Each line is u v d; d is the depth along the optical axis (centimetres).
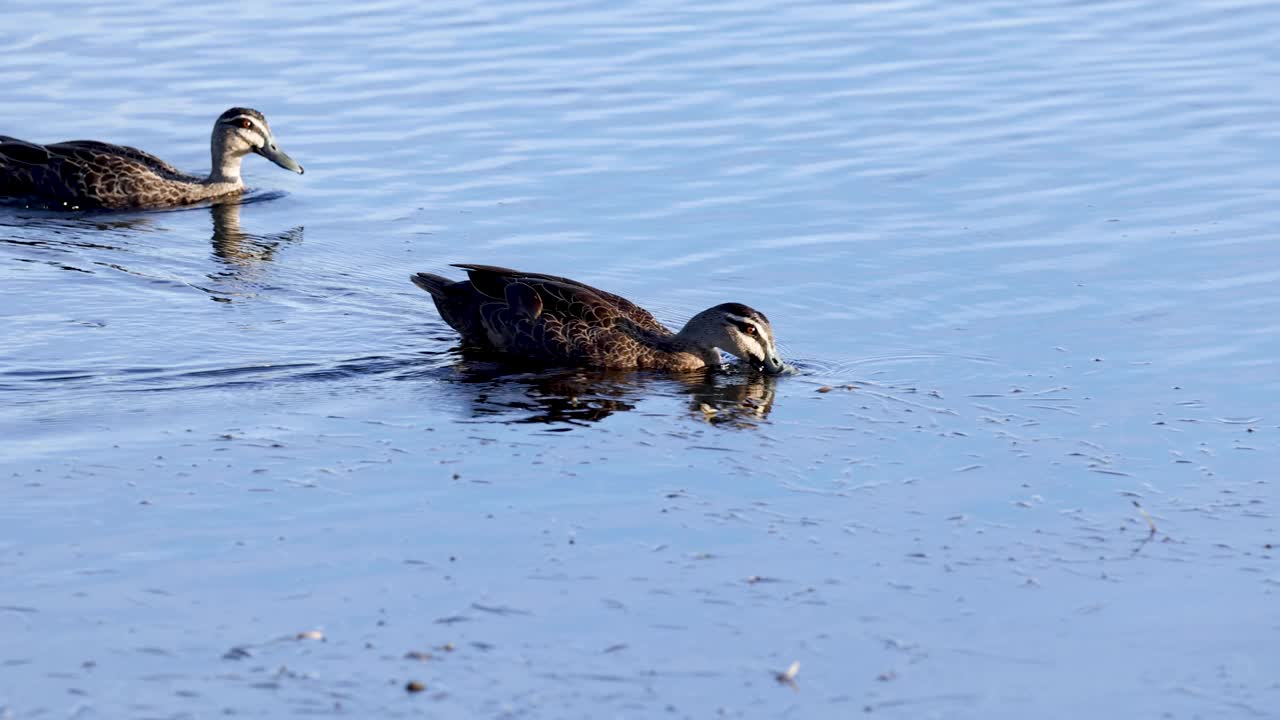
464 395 1619
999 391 1614
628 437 1492
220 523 1262
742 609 1136
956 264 2025
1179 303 1869
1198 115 2670
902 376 1672
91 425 1486
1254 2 3419
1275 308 1842
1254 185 2325
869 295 1930
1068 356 1712
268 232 2244
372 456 1421
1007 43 3134
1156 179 2361
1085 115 2681
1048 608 1148
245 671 1033
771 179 2384
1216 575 1202
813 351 1761
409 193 2372
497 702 1005
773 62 3012
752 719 994
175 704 992
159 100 2844
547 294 1777
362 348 1778
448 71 2977
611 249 2112
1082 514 1310
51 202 2427
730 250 2100
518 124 2670
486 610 1124
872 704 1016
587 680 1034
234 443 1444
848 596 1160
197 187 2441
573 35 3212
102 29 3266
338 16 3378
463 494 1336
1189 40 3145
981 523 1291
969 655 1080
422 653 1060
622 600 1145
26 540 1219
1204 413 1538
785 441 1483
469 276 1822
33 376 1628
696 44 3139
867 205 2266
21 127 2688
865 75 2928
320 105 2794
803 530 1274
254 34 3238
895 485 1372
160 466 1379
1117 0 3475
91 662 1039
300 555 1207
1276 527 1283
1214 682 1051
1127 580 1193
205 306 1908
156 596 1133
